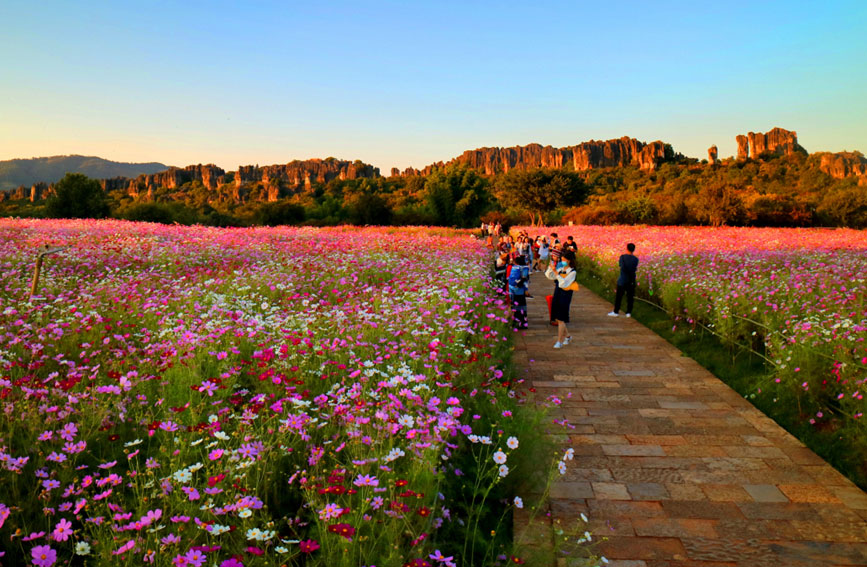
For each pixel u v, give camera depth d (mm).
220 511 2455
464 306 8344
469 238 25812
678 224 51500
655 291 12586
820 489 4164
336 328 6340
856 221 46938
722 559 3297
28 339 5465
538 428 4336
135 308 7207
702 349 8578
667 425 5523
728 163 178750
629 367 7730
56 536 2283
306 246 17484
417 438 3225
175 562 2064
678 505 3936
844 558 3289
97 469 3301
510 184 70562
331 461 3398
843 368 5266
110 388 3713
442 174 62531
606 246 20578
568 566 3076
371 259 13914
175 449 3115
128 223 25188
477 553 3117
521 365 7828
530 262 20844
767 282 10070
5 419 3416
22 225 21234
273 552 2477
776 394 6195
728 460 4695
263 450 3152
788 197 52781
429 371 4719
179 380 4355
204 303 7859
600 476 4391
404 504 2578
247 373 5000
